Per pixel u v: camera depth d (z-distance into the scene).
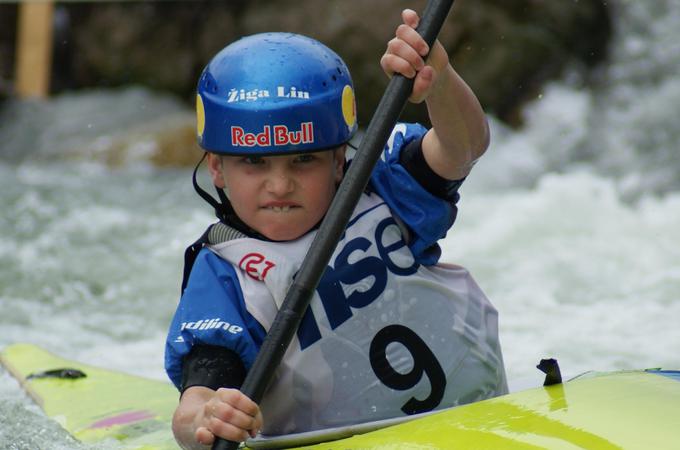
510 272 21.98
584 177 28.00
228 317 8.82
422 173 9.36
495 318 9.91
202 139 9.12
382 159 9.58
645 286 20.80
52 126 39.72
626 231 25.31
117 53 43.19
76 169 35.94
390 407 9.09
